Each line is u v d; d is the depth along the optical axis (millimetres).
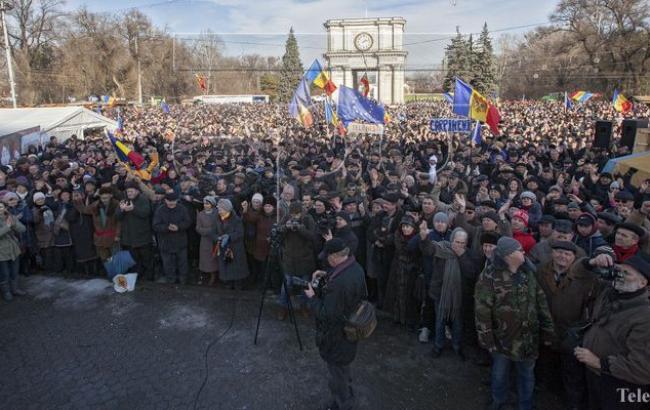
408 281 5684
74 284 7277
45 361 5164
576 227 5129
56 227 7473
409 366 5066
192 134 20672
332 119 14844
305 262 6066
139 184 8008
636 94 44250
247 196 8391
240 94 61531
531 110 37031
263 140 16344
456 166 10469
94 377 4871
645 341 3092
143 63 53125
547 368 4617
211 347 5445
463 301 4992
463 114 11883
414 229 5543
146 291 7016
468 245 5449
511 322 3906
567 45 47344
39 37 47312
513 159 11641
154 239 7895
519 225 5238
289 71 47094
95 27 50625
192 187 8219
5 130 15797
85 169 10266
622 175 9297
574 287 4043
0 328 5887
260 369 5008
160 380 4816
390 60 56938
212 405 4434
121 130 24203
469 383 4770
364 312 3932
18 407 4414
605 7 43625
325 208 6547
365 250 6750
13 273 6754
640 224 5281
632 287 3230
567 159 12242
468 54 48375
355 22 56719
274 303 6633
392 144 16625
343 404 4168
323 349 4027
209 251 7047
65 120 19031
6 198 7055
